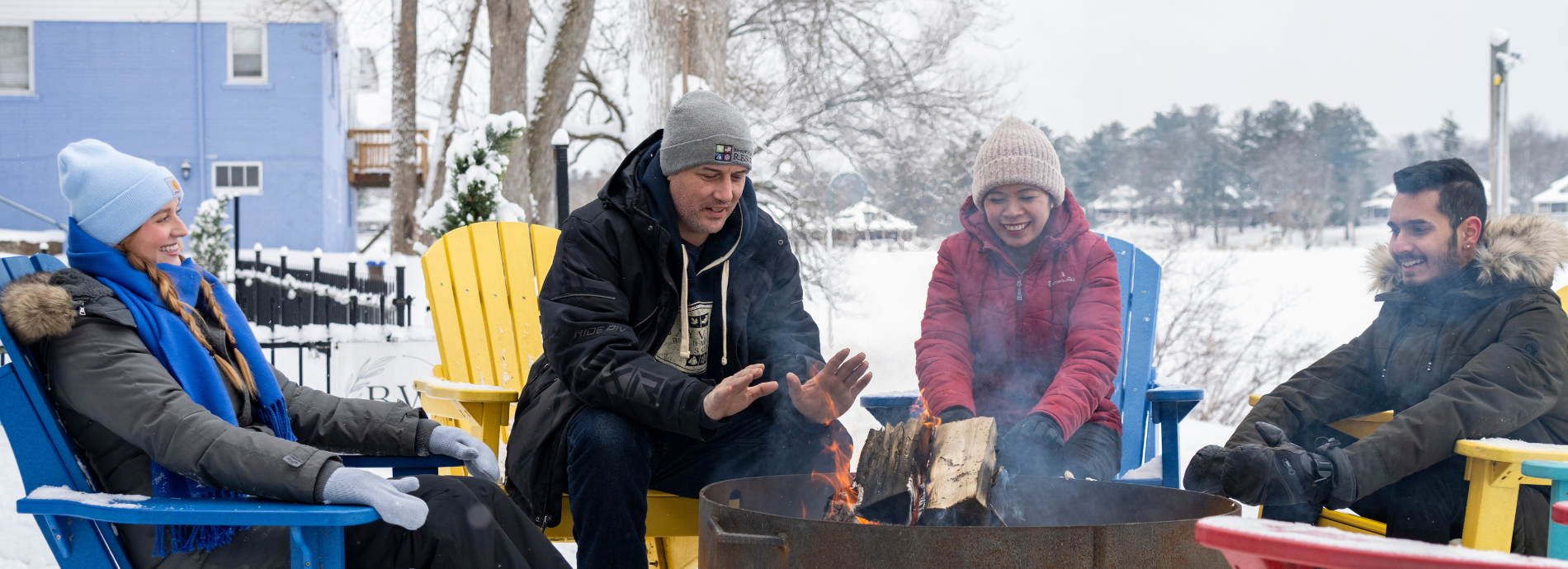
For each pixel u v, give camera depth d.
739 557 1.40
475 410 2.18
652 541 2.47
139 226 1.53
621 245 1.96
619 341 1.87
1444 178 1.99
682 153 1.92
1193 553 1.29
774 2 9.88
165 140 16.53
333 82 18.56
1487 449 1.67
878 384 6.51
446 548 1.51
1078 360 2.20
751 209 2.14
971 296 2.44
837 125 9.48
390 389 5.23
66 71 16.19
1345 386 2.21
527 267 2.88
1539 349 1.85
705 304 2.10
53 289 1.39
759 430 2.12
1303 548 0.74
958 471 1.50
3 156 16.00
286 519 1.28
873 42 9.97
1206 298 7.46
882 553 1.25
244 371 1.64
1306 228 24.09
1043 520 1.82
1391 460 1.74
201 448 1.37
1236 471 1.70
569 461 1.84
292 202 16.92
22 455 1.42
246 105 16.77
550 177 10.68
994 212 2.36
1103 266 2.34
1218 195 22.94
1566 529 1.54
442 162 12.58
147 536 1.45
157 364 1.45
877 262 9.05
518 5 10.80
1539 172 22.73
